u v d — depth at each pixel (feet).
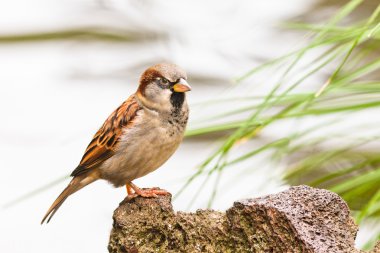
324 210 21.56
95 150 30.12
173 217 24.04
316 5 56.75
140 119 29.22
